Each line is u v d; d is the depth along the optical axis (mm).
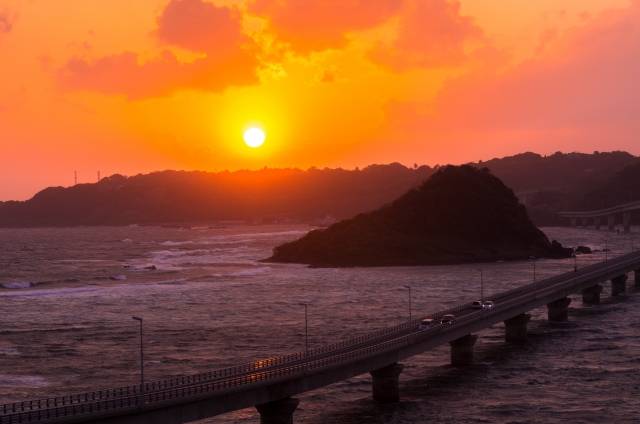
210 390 91500
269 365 108812
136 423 84125
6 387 132750
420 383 129750
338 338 176000
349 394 122062
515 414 112312
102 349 166000
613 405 116875
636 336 171875
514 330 166375
